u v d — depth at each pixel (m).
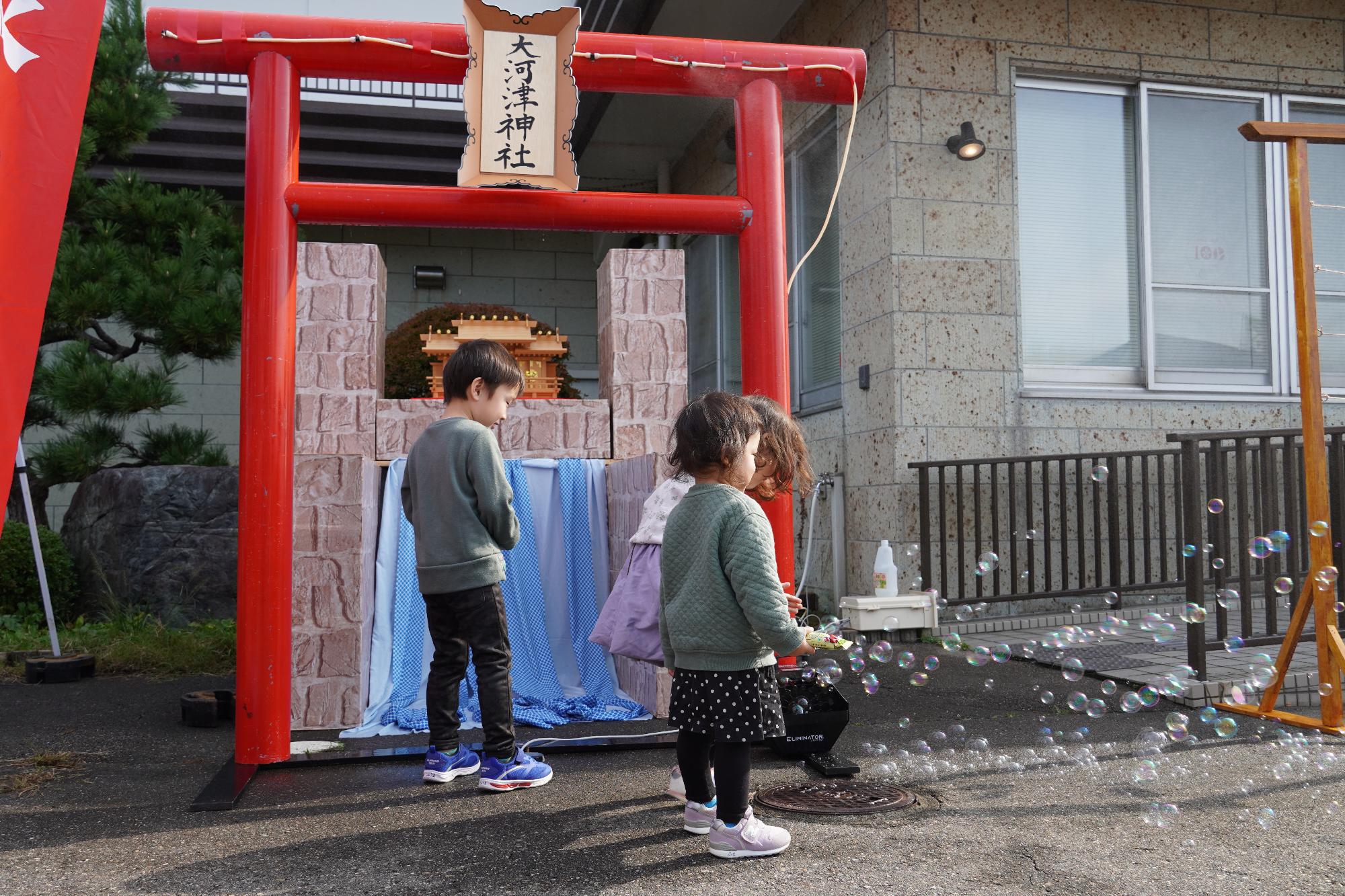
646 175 9.62
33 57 2.46
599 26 7.27
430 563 2.72
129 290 6.46
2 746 3.27
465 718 3.55
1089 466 5.92
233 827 2.36
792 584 3.29
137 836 2.29
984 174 5.90
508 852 2.15
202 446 7.24
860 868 2.02
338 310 3.97
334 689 3.49
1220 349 6.32
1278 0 6.44
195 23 3.07
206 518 5.92
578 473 4.14
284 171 3.11
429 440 2.81
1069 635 3.96
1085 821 2.31
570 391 4.96
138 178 7.20
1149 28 6.21
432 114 8.77
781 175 3.50
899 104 5.80
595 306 9.96
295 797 2.63
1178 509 5.66
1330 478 3.76
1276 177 6.45
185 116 8.55
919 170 5.80
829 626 3.07
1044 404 5.89
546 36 3.27
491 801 2.55
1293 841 2.16
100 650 5.01
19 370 2.37
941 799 2.52
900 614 5.29
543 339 4.42
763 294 3.43
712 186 8.36
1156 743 3.10
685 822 2.28
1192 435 3.66
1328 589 3.21
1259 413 6.18
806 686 2.98
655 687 3.59
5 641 5.20
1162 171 6.30
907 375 5.70
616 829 2.30
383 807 2.52
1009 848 2.13
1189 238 6.31
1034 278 6.07
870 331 5.96
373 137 8.74
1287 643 3.39
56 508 9.20
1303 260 3.29
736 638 2.11
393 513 3.93
